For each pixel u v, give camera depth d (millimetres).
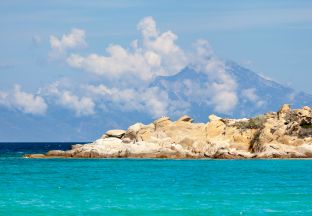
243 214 83500
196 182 132500
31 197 100688
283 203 94812
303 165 191625
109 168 182875
